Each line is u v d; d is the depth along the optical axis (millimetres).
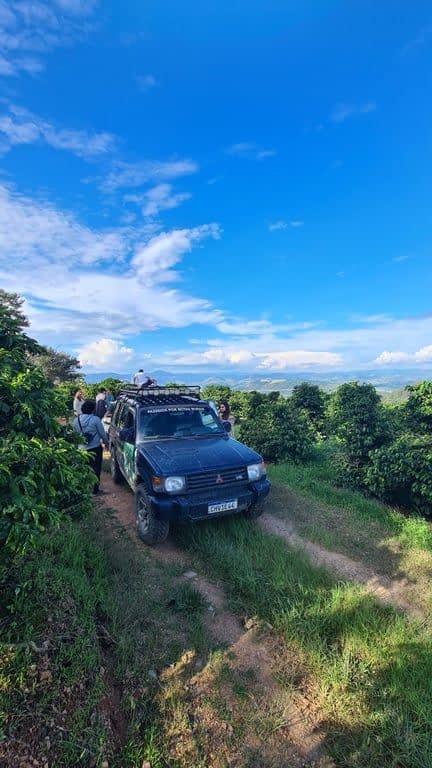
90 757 2248
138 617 3527
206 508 4793
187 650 3203
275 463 10016
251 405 15430
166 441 5887
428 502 6258
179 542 5094
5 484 2414
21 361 3201
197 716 2639
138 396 7074
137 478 5570
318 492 7348
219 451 5465
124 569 4285
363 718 2604
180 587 4016
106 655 3082
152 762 2305
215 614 3699
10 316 3465
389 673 2936
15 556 3158
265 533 5328
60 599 3309
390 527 5871
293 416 10164
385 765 2322
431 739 2436
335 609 3631
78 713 2443
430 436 6695
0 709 2295
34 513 2338
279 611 3646
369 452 7141
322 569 4398
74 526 5020
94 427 6918
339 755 2404
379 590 4188
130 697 2713
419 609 3869
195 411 6633
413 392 8734
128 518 5992
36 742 2227
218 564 4484
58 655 2775
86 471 3264
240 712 2678
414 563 4754
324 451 10445
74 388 21531
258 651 3240
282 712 2684
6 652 2662
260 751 2418
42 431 2977
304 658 3125
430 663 2998
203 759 2354
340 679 2871
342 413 8750
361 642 3215
